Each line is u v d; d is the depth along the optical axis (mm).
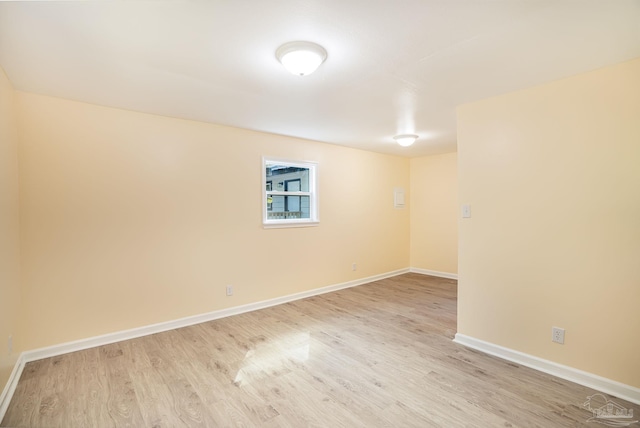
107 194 2881
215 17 1530
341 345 2865
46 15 1492
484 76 2262
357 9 1479
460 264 2920
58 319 2650
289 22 1584
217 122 3461
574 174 2260
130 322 3000
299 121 3439
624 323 2061
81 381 2244
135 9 1454
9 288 2160
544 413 1900
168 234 3223
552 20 1576
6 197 2127
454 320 3514
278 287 4129
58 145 2645
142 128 3070
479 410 1933
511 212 2580
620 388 2062
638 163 2010
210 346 2832
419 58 1982
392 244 5809
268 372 2385
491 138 2695
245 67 2092
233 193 3688
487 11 1499
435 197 5820
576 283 2256
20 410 1924
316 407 1967
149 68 2100
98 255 2836
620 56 1971
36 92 2510
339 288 4879
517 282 2551
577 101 2242
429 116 3250
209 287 3504
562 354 2318
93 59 1963
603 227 2143
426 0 1409
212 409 1946
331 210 4773
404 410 1936
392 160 5793
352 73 2197
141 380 2264
